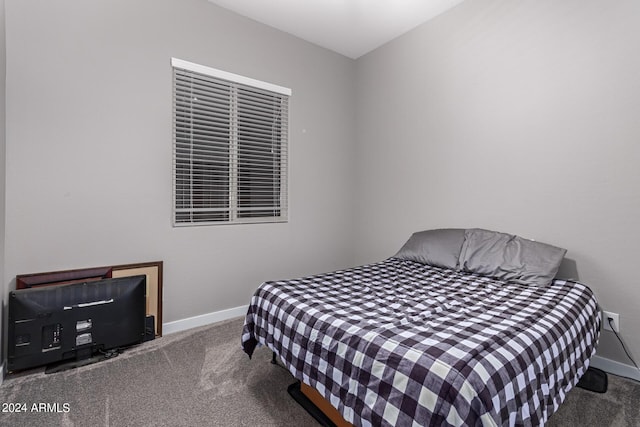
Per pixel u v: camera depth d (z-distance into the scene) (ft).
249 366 6.41
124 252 7.45
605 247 6.21
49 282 6.44
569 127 6.64
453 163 8.89
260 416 4.90
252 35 9.36
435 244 8.16
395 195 10.64
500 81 7.79
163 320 8.02
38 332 6.03
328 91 11.31
